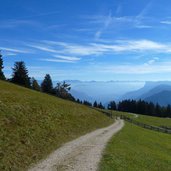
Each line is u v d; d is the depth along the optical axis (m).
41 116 45.94
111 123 85.81
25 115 41.59
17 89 74.19
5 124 33.84
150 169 30.42
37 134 35.88
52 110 54.44
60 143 37.19
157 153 43.00
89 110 88.56
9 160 24.95
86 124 61.00
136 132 68.00
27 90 82.19
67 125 49.91
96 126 65.56
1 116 35.94
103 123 76.69
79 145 37.38
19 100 50.09
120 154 33.38
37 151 30.27
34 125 39.16
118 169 26.72
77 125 54.50
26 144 30.67
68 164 27.00
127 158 32.06
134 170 27.72
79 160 28.70
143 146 46.41
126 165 28.80
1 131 30.94
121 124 87.94
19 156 26.73
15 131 33.00
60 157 29.58
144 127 101.19
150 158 36.00
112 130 62.25
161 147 52.78
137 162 31.58
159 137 71.81
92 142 40.72
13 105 43.53
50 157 29.28
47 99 69.44
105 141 42.50
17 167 24.41
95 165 27.08
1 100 43.88
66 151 32.78
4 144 27.89
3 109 39.00
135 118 155.50
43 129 39.56
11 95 53.16
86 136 46.84
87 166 26.59
